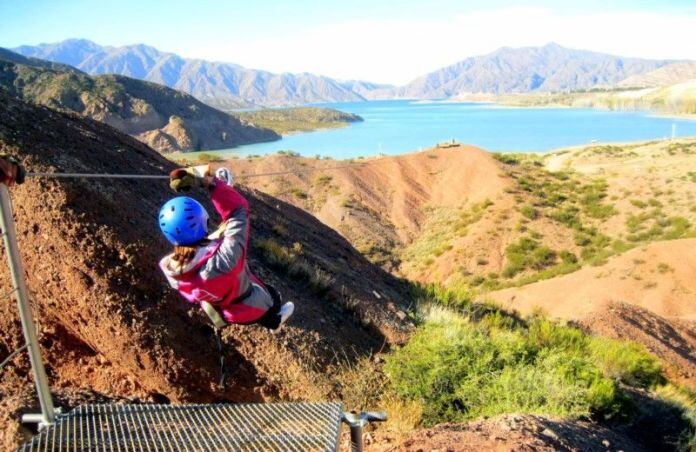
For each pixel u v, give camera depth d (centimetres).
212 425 398
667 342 2609
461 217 7406
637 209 6869
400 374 1010
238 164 8925
